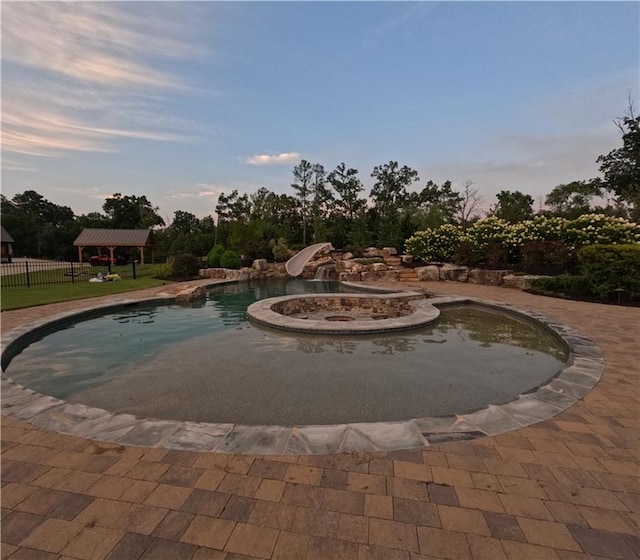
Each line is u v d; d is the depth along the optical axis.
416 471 2.58
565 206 33.59
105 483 2.43
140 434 3.08
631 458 2.77
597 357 5.26
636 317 8.22
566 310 9.13
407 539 1.96
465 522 2.09
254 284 17.33
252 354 6.12
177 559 1.82
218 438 3.02
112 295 11.48
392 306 10.93
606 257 10.41
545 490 2.38
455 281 16.12
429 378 5.04
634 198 26.08
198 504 2.23
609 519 2.12
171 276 17.88
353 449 2.86
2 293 11.66
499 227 16.48
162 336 7.31
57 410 3.57
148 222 45.41
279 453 2.79
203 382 4.89
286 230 34.66
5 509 2.18
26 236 40.25
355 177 40.97
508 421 3.34
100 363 5.67
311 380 4.97
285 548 1.89
